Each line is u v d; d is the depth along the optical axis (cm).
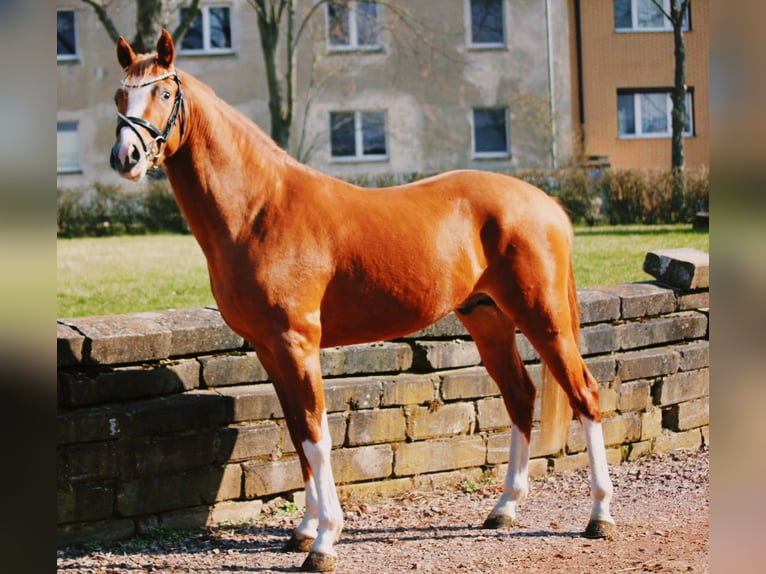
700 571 445
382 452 586
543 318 509
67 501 496
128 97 436
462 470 615
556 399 549
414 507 574
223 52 2505
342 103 2516
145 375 527
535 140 2544
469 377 611
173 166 466
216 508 539
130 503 513
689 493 596
